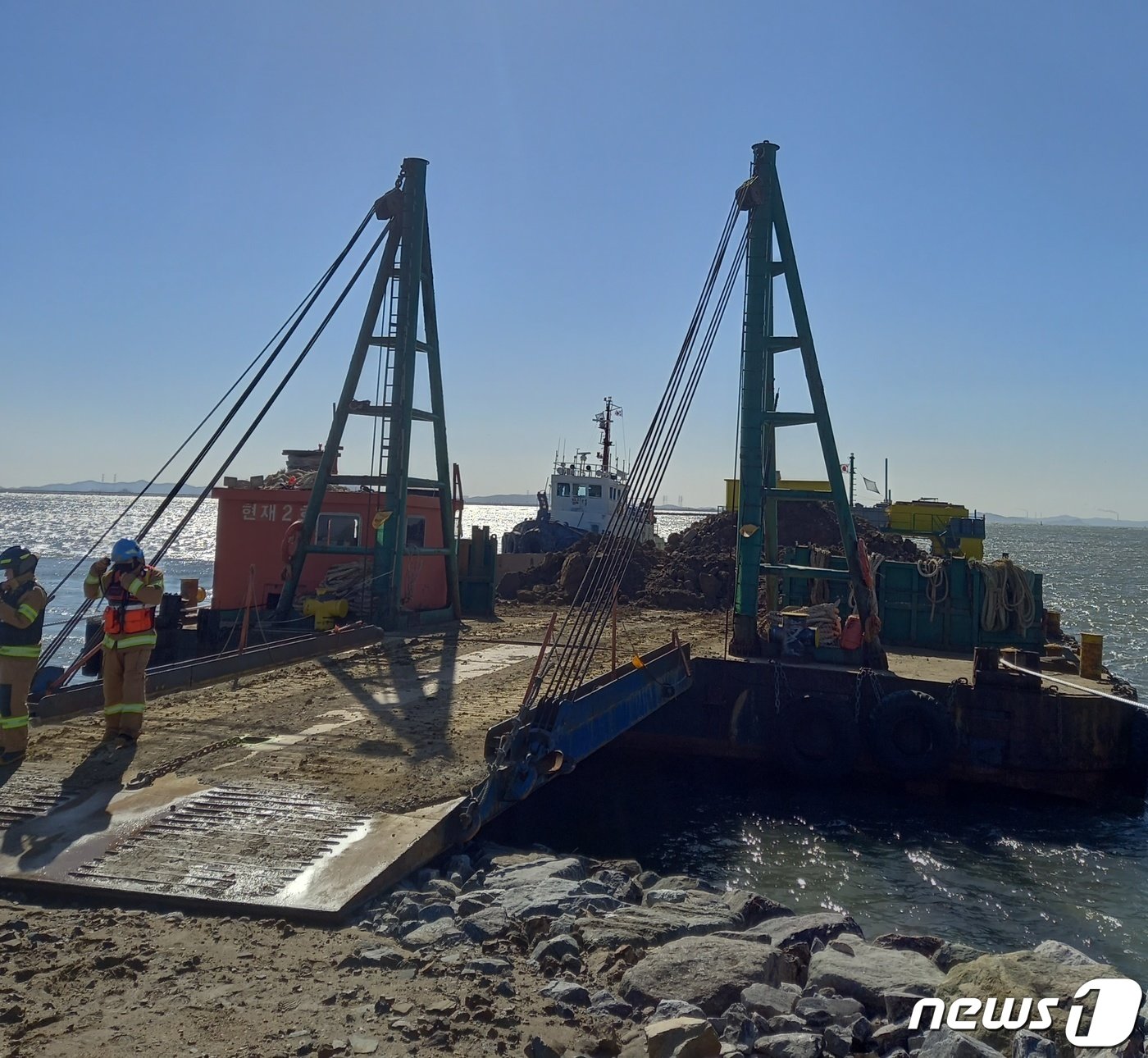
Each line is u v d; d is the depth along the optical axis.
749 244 17.69
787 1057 5.11
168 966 5.64
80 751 9.79
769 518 18.55
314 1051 4.72
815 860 12.33
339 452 21.30
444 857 8.30
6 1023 4.89
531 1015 5.29
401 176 20.45
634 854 12.20
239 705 12.34
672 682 15.47
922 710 15.44
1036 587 20.41
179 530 16.53
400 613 20.67
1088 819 14.59
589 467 42.59
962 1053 5.05
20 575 9.33
